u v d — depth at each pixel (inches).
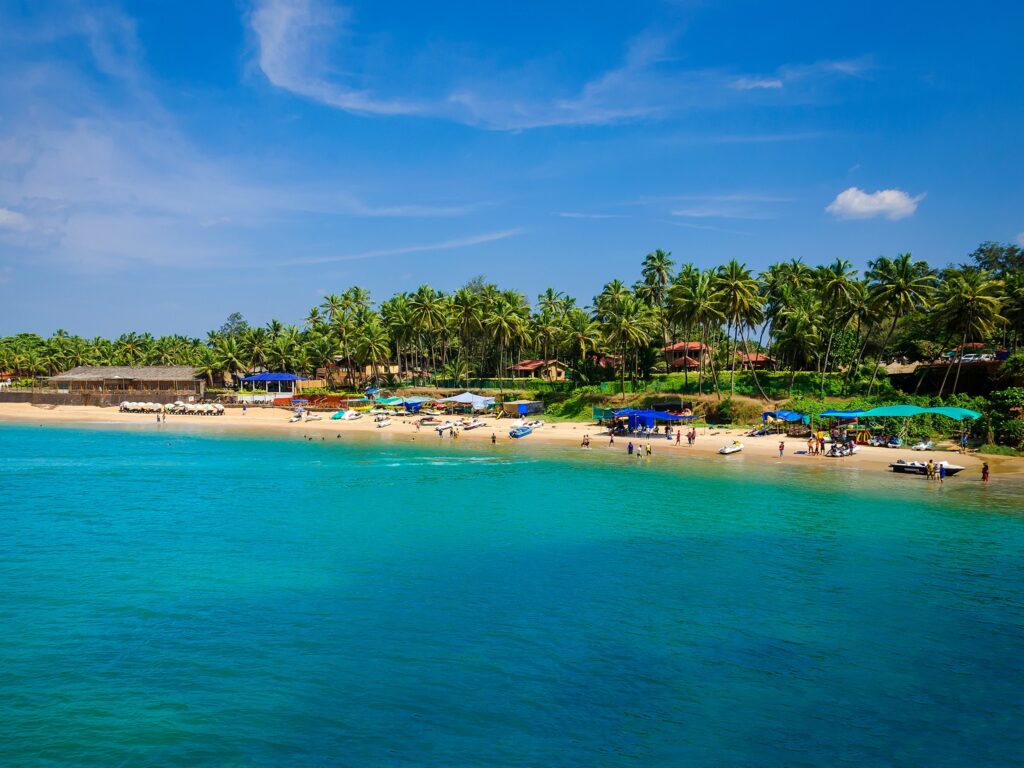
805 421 3262.8
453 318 5093.5
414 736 706.8
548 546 1437.0
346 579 1210.0
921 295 3447.3
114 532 1551.4
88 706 762.8
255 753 675.4
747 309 3624.5
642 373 4736.7
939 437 2992.1
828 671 854.5
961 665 872.3
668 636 959.6
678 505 1876.2
